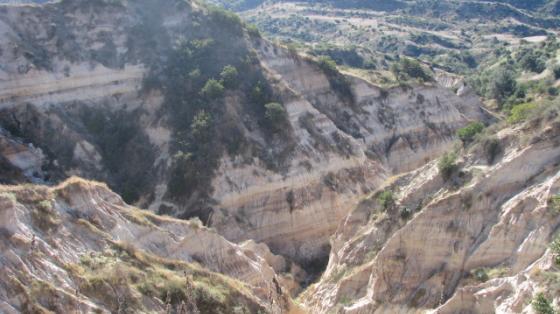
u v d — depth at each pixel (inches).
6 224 1412.4
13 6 3011.8
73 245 1541.6
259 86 3085.6
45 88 2881.4
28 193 1552.7
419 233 1811.0
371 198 2180.1
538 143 1745.8
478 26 7824.8
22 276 1349.7
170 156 2810.0
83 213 1675.7
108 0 3235.7
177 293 1581.0
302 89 3430.1
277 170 2827.3
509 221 1668.3
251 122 2960.1
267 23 7721.5
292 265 2556.6
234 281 1804.9
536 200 1647.4
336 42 6850.4
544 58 5103.3
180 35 3270.2
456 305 1611.7
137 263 1620.3
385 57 5374.0
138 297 1507.1
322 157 2965.1
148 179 2783.0
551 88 4183.1
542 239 1579.7
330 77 3572.8
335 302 1927.9
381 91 3722.9
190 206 2669.8
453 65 6023.6
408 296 1769.2
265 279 2027.6
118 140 2918.3
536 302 1315.2
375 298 1815.9
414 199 1950.1
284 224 2741.1
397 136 3595.0
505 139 1841.8
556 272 1445.6
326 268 2394.2
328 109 3452.3
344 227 2201.0
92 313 1389.0
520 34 7436.0
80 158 2765.7
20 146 2613.2
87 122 2933.1
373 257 1945.1
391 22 7770.7
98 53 3083.2
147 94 3046.3
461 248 1734.7
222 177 2743.6
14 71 2832.2
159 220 1893.5
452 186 1863.9
